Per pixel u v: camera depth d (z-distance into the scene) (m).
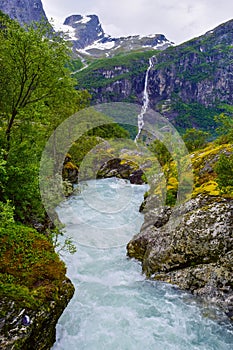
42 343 8.95
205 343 10.73
